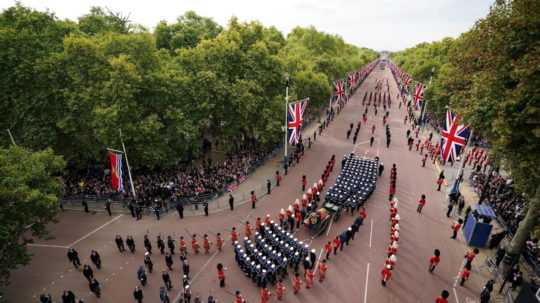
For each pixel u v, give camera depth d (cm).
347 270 2292
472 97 2516
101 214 3047
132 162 3378
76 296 2083
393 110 7512
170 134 3328
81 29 4588
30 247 2575
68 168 3794
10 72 3112
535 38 1867
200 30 5916
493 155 2542
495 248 2536
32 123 3106
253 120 4041
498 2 2250
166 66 3653
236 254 2344
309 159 4375
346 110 7444
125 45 3397
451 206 2934
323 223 2681
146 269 2320
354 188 3166
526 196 2492
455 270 2303
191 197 3173
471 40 2727
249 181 3716
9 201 1856
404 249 2514
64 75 3191
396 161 4316
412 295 2073
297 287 2052
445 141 3166
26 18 3272
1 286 2158
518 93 1730
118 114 2931
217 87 3550
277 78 4291
